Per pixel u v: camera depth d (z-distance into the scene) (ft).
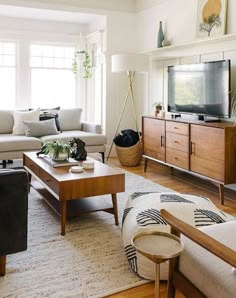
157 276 4.39
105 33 19.20
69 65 22.53
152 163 18.22
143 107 19.57
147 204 8.18
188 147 13.30
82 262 7.58
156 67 18.03
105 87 19.70
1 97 21.09
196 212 7.68
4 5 17.24
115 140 17.92
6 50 20.81
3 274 7.00
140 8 19.22
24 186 6.86
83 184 9.17
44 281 6.79
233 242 4.99
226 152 11.46
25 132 17.08
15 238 6.91
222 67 12.55
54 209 9.89
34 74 21.70
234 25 13.04
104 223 9.88
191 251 4.99
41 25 21.17
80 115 19.51
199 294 4.68
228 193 13.11
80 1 18.39
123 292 6.51
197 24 14.76
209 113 13.41
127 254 7.36
